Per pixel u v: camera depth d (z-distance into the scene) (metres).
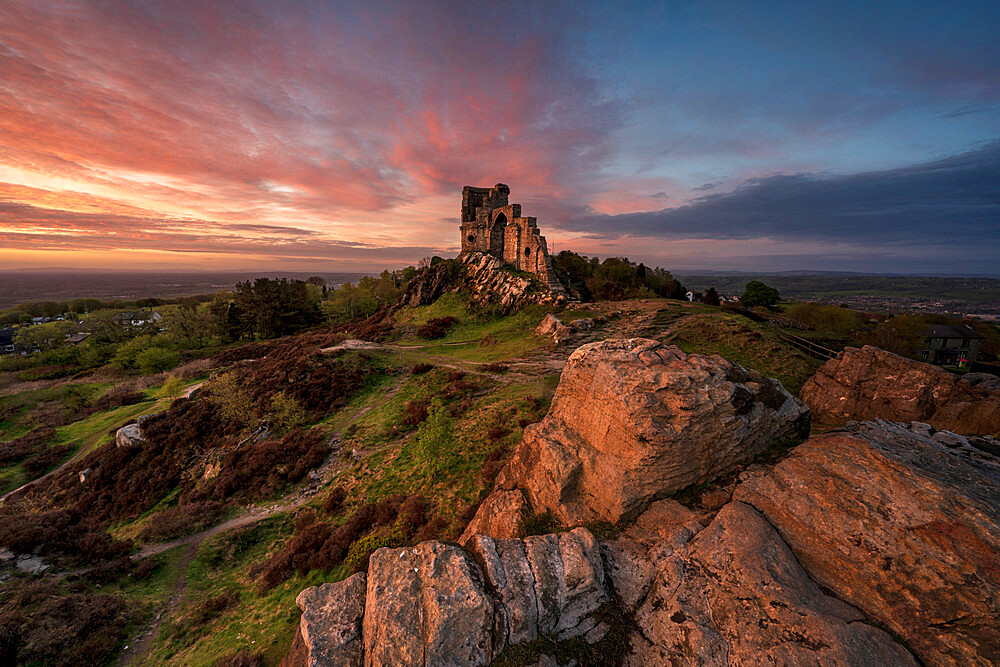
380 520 22.66
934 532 9.58
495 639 10.38
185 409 43.00
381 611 10.23
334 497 26.12
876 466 11.33
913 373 21.64
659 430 13.98
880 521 10.38
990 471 12.09
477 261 79.38
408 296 82.50
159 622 18.53
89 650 16.16
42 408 57.81
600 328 50.97
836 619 9.32
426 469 26.50
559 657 10.62
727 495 13.75
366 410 39.28
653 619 11.02
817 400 25.20
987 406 18.36
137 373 74.94
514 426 28.58
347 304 114.50
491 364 44.81
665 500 14.23
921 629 9.03
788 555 10.99
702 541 11.77
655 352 16.48
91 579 20.94
